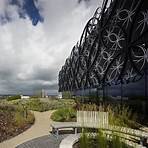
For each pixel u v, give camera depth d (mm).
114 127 5527
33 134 8805
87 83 23250
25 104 23250
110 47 15930
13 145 6938
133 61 12469
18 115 12203
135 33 12352
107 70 16453
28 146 6762
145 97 11336
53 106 22562
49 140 7598
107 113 7328
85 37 23875
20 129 9781
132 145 5391
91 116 8062
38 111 20406
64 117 12773
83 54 25234
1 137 7938
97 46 19281
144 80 11445
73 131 9391
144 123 9555
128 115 8383
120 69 14195
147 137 6164
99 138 4953
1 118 11219
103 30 17500
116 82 14969
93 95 20641
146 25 11391
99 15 18812
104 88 17391
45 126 11000
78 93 29031
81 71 26656
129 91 13062
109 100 16219
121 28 13773
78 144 5965
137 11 12117
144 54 11477
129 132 6051
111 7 16250
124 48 13508
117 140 4820
